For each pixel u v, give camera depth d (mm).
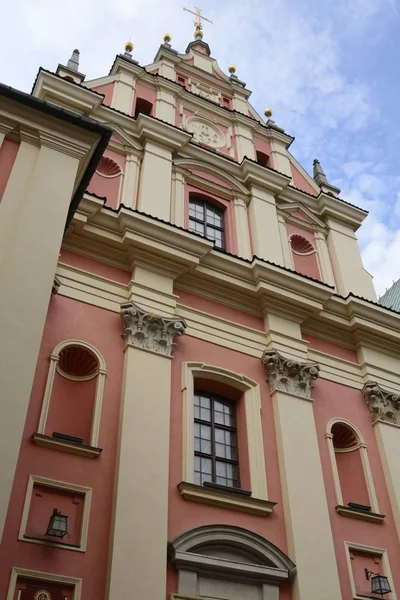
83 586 10070
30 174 11242
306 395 15094
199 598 10734
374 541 13555
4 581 9516
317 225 20859
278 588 11758
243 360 15227
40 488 10828
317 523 12906
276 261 18172
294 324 16562
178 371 13977
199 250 15727
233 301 16266
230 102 23922
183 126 21062
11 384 8820
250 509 12539
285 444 13844
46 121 11992
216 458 13680
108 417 12359
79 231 14797
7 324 9320
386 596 12773
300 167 23000
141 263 15156
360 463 15055
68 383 13062
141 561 10578
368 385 16438
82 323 13570
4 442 8359
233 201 19578
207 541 11570
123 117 19125
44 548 10148
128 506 11070
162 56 23359
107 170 18047
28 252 10234
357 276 19719
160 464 11938
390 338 17719
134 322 13867
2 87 11617
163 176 18188
